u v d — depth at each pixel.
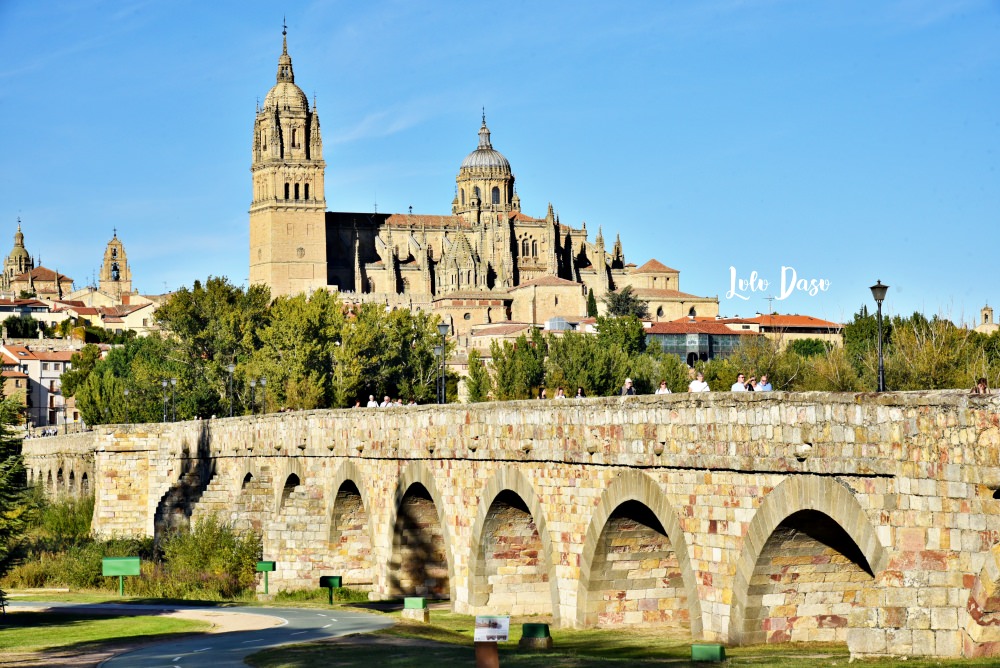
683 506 45.44
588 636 49.97
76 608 75.88
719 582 43.62
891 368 106.44
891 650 35.53
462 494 62.25
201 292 184.62
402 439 69.00
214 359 180.25
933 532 35.03
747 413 41.94
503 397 160.12
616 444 49.06
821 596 42.53
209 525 90.31
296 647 52.16
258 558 88.12
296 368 167.38
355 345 171.62
